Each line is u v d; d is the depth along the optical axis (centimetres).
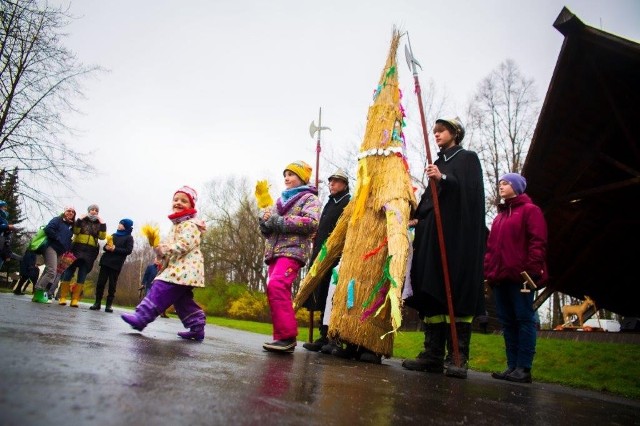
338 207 562
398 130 461
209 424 117
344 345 430
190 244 404
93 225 820
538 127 848
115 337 306
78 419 105
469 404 215
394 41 501
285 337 377
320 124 579
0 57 1266
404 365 393
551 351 623
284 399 163
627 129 782
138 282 5375
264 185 403
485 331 1245
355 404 173
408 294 404
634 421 227
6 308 450
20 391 120
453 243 376
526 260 409
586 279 1144
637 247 1047
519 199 427
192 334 414
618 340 772
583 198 961
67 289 818
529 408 230
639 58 704
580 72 789
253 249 3512
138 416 114
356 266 412
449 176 379
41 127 1349
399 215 401
